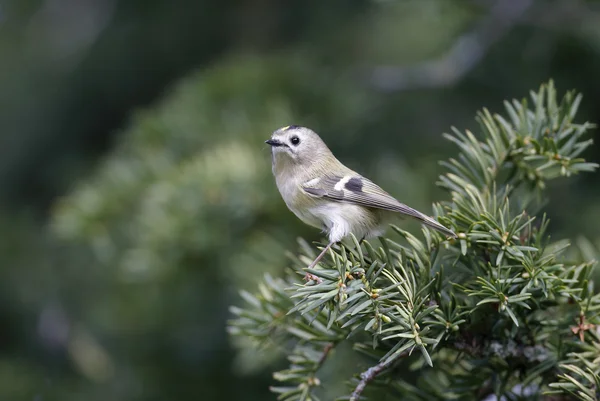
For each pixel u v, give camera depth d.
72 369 12.31
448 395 5.51
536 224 6.12
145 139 11.59
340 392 7.25
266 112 11.72
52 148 14.91
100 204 10.70
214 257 9.80
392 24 14.09
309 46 13.90
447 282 5.47
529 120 6.09
